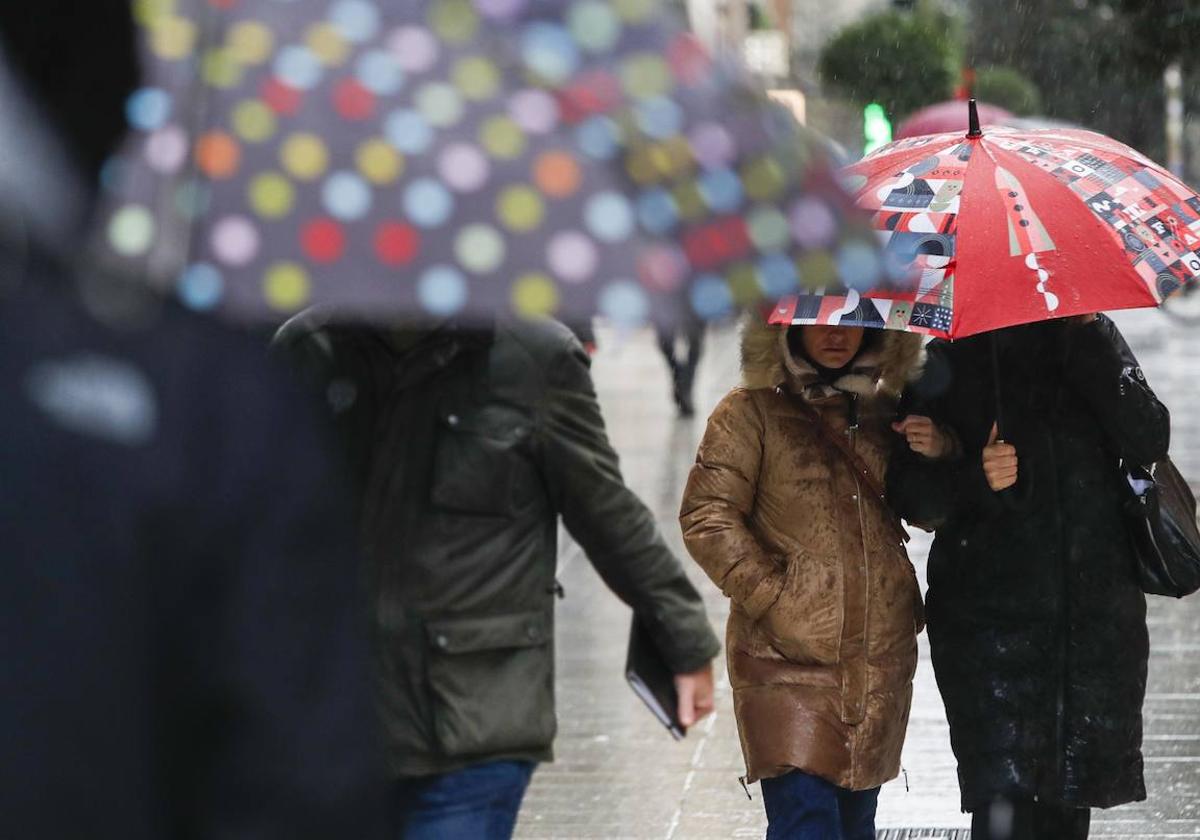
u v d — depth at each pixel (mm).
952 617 14680
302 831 5004
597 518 11500
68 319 4848
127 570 4773
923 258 13891
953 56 70312
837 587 14188
